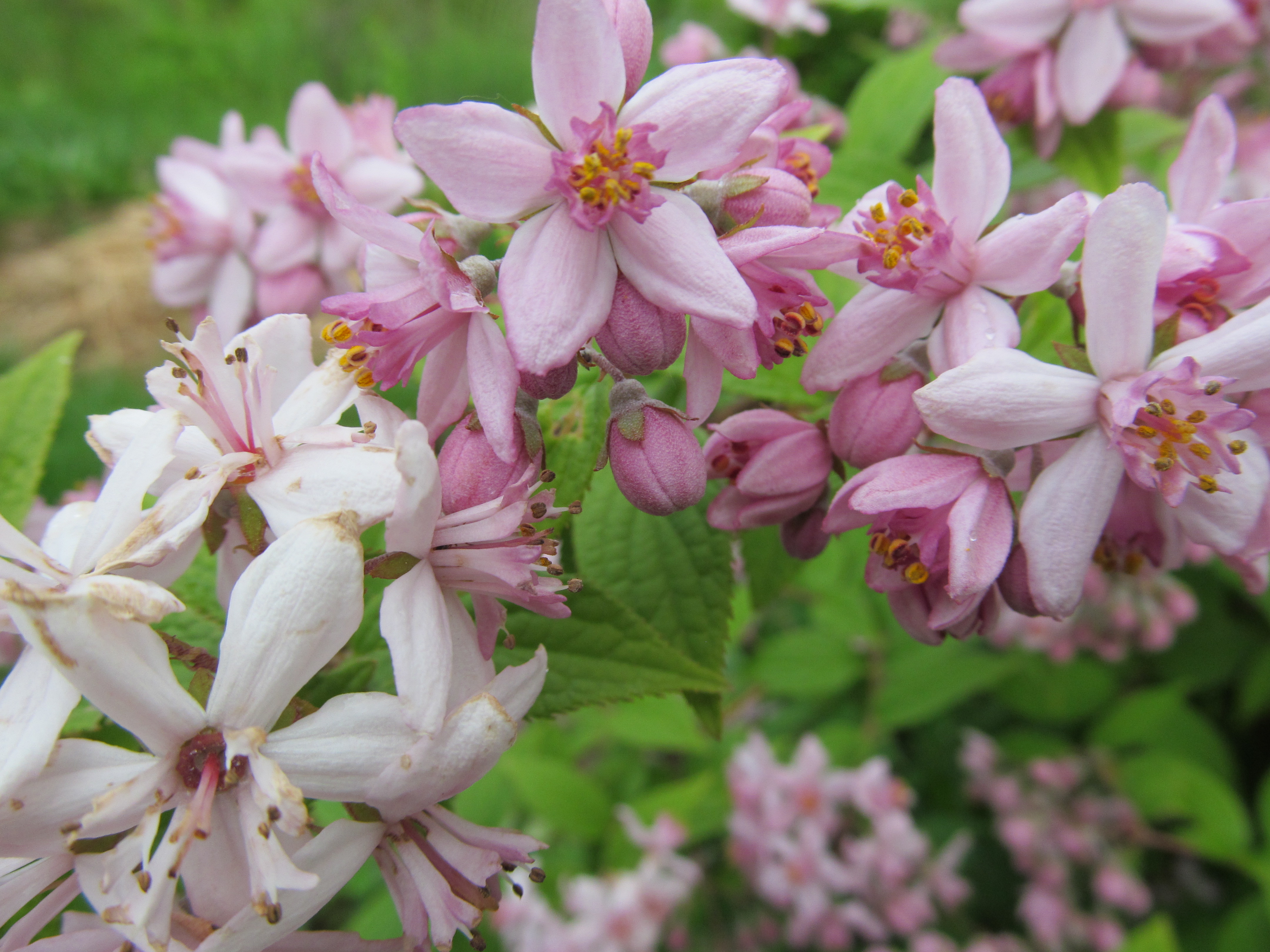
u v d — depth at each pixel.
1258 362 0.07
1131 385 0.07
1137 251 0.07
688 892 0.18
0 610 0.06
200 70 0.53
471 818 0.15
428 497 0.06
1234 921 0.17
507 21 0.58
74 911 0.08
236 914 0.06
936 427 0.07
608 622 0.08
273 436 0.07
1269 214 0.07
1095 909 0.19
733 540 0.09
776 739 0.20
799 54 0.21
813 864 0.17
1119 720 0.18
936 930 0.19
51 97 0.52
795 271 0.07
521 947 0.17
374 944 0.07
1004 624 0.18
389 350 0.06
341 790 0.06
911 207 0.07
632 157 0.06
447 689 0.06
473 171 0.06
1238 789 0.19
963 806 0.21
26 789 0.06
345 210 0.06
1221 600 0.19
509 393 0.06
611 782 0.18
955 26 0.13
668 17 0.23
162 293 0.14
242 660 0.06
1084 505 0.07
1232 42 0.13
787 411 0.09
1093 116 0.12
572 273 0.06
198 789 0.06
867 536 0.12
